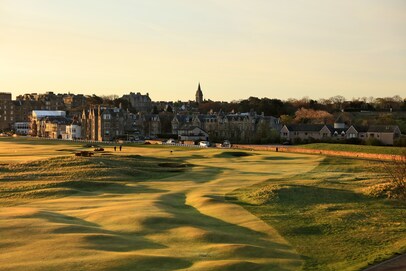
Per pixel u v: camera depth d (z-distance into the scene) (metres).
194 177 77.00
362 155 118.06
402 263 30.02
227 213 45.19
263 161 107.12
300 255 32.03
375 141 163.00
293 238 36.69
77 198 55.09
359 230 39.19
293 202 50.88
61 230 35.78
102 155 106.38
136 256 29.14
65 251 30.11
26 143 185.38
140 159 104.56
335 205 49.62
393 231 38.81
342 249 33.66
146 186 66.25
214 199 52.31
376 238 36.69
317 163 100.31
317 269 28.86
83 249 30.64
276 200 51.38
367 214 45.28
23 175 71.69
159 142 187.62
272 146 160.38
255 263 28.98
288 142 184.88
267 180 70.94
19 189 60.28
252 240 35.62
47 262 27.78
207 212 46.34
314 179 71.38
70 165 81.06
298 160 108.44
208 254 31.00
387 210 47.44
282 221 42.09
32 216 40.72
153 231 37.50
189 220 41.81
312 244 35.00
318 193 55.41
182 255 30.44
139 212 43.72
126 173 78.00
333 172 83.00
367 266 29.41
